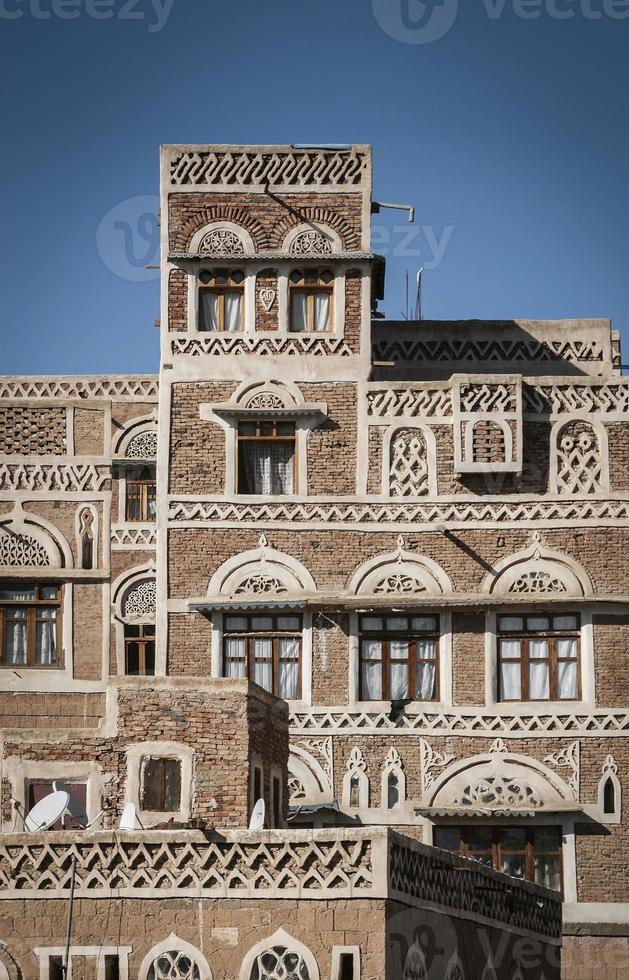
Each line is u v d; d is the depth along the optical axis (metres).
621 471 48.41
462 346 52.44
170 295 49.44
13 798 34.84
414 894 32.12
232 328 49.50
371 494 48.47
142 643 50.69
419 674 47.53
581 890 46.03
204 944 31.02
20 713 49.72
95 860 31.59
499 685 47.44
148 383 51.97
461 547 48.06
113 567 51.06
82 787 34.94
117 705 35.34
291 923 30.83
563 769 46.75
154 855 31.52
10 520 50.94
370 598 47.59
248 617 47.91
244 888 31.12
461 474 48.12
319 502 48.38
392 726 47.03
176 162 49.94
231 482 48.50
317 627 47.72
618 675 47.22
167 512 48.25
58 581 50.66
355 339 49.25
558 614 47.75
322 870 30.95
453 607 47.44
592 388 48.88
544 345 52.50
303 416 48.81
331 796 46.62
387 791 46.69
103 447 51.50
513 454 48.09
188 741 35.19
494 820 46.50
